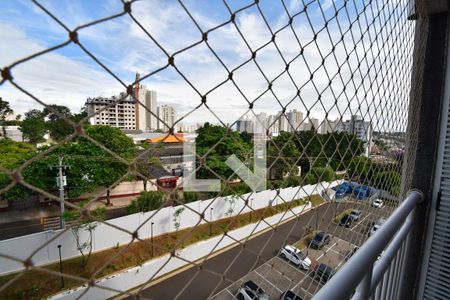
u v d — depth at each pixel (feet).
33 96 1.13
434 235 4.64
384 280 3.59
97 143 1.38
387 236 2.78
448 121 4.50
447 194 4.52
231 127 2.23
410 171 4.89
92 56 1.26
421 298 4.77
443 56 4.52
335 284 1.93
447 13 4.39
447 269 4.53
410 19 4.69
